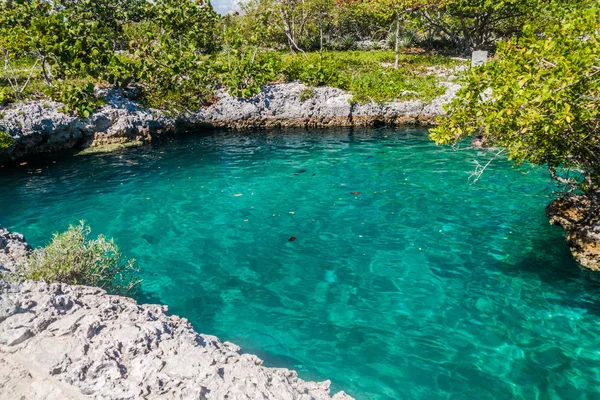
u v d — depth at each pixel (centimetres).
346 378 536
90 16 2331
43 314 439
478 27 3169
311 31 3659
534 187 1178
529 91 567
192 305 698
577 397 504
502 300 698
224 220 1016
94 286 623
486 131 678
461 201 1104
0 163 1416
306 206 1092
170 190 1200
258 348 595
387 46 3706
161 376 376
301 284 758
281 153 1562
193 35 2275
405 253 857
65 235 649
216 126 1944
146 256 852
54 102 1599
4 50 1686
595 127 654
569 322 639
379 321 654
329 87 2078
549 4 2725
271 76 2077
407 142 1700
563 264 796
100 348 398
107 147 1611
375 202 1112
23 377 380
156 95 1862
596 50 553
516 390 516
